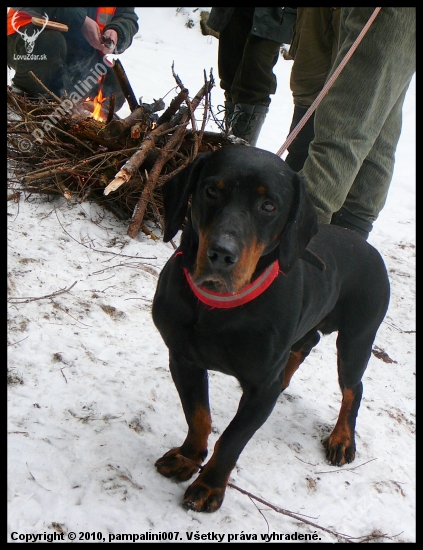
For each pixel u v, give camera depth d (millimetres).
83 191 1639
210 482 898
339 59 1382
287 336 889
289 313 886
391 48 1315
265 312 858
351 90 1351
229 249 762
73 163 1634
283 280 893
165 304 897
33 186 1612
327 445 1140
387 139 1604
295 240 862
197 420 955
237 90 2117
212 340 874
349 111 1356
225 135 1779
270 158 848
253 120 2127
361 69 1338
